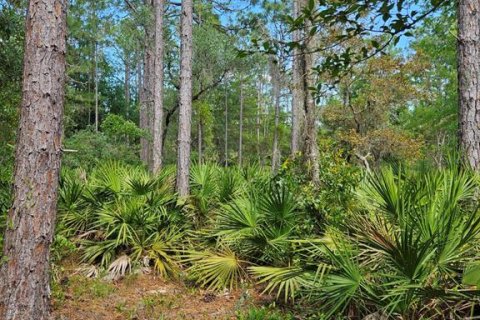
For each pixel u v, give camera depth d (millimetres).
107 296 4832
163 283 5387
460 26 4012
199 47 15648
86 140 13008
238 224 5117
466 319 2725
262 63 17172
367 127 15273
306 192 5191
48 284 3463
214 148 32750
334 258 3217
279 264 4785
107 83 33281
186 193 7746
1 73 6527
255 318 4035
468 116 3900
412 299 2777
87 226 6410
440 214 2932
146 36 17328
